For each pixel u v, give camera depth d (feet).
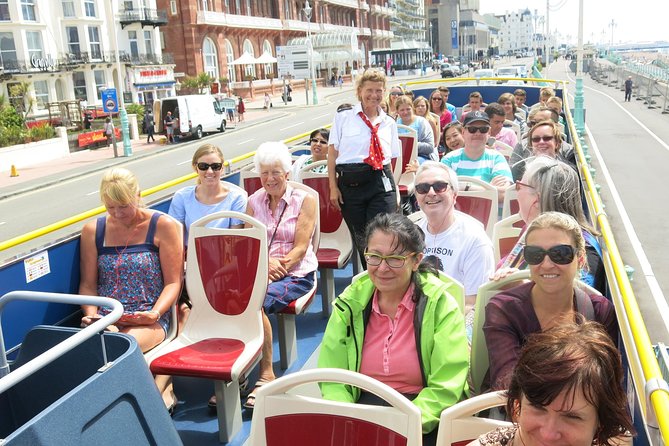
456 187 12.85
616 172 59.57
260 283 13.21
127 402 7.91
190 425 12.87
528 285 9.23
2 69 124.67
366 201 17.95
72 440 7.02
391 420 6.83
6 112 99.96
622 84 173.06
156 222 13.82
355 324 9.89
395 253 9.32
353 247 20.72
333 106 171.22
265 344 14.11
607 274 10.12
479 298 9.87
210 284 13.60
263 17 218.38
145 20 155.94
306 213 15.89
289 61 181.88
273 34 224.94
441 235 12.91
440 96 36.96
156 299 13.75
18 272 12.67
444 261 12.74
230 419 12.24
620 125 97.25
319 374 7.11
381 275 9.43
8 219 59.21
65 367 8.99
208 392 14.30
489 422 6.69
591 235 11.14
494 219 16.51
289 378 7.17
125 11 152.66
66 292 14.02
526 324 8.93
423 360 9.46
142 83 156.15
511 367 8.61
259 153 15.66
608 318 8.91
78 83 142.51
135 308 13.53
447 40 517.55
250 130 124.16
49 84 134.41
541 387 5.08
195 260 13.65
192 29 178.09
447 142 27.32
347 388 9.56
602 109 123.54
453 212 13.04
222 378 11.66
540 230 8.59
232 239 13.38
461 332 9.44
